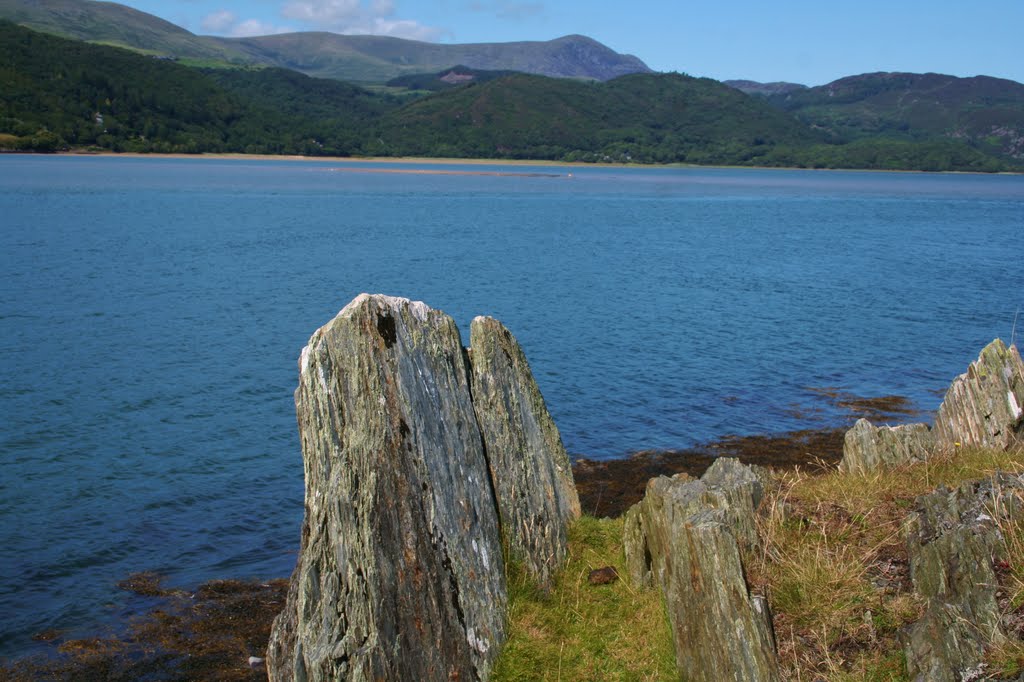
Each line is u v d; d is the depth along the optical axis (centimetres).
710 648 801
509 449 1060
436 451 931
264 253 6800
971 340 3931
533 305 4781
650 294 5288
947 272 6631
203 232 8131
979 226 11419
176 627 1403
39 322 3909
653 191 19038
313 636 838
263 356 3441
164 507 1938
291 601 913
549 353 3556
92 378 3025
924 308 4853
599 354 3550
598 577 1030
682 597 865
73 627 1405
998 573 801
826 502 1095
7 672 1273
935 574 837
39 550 1695
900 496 1092
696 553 827
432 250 7425
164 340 3659
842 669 806
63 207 9894
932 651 765
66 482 2078
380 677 803
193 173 19038
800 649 838
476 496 965
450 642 859
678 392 2950
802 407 2767
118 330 3819
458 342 1057
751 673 761
